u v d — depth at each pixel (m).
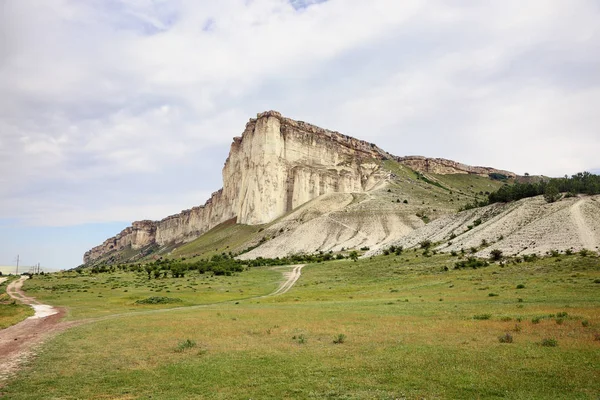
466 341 23.47
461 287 57.91
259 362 21.08
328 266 119.12
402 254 111.50
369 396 15.18
